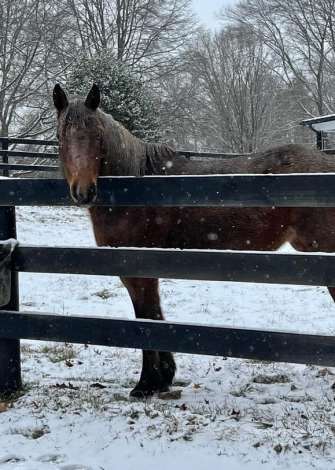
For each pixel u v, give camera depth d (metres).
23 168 13.31
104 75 17.83
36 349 5.81
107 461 2.88
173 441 3.02
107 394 4.07
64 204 3.55
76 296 8.29
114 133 3.98
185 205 3.22
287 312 7.09
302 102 32.09
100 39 32.22
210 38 31.55
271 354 3.05
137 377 4.71
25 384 4.25
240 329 3.12
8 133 24.94
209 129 31.48
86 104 3.73
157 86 32.38
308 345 2.97
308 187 2.92
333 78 31.80
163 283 9.03
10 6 25.02
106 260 3.42
